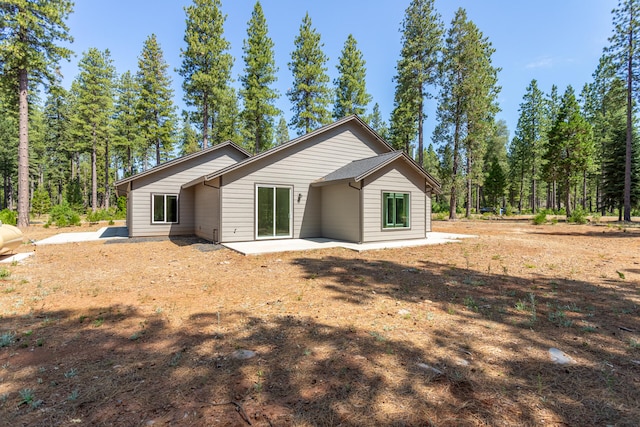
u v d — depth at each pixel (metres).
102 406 2.29
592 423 2.12
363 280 6.08
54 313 4.30
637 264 7.40
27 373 2.75
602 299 4.85
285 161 12.30
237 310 4.44
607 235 13.65
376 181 11.17
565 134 27.52
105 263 7.84
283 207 12.22
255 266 7.37
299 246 10.02
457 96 25.75
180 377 2.69
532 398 2.39
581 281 5.93
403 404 2.32
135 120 32.44
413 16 25.56
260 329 3.76
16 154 37.06
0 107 24.17
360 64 29.45
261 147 31.44
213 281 6.08
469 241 11.52
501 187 43.38
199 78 24.69
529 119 38.16
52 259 8.29
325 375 2.72
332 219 12.30
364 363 2.93
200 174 15.37
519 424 2.10
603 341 3.40
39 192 30.42
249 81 26.97
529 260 7.92
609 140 27.16
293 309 4.48
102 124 33.56
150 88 31.41
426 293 5.25
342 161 13.78
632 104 22.00
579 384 2.59
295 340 3.45
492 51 28.03
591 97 34.06
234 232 11.23
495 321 4.01
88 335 3.58
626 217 22.08
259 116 28.44
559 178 28.48
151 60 31.11
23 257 8.40
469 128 26.59
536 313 4.28
